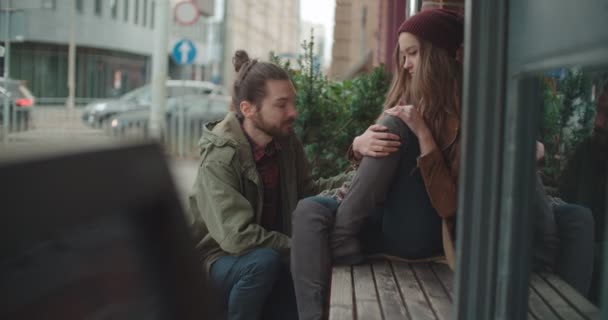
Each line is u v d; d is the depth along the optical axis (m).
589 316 1.92
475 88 1.33
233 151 2.65
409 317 2.04
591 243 2.10
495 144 1.35
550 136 2.40
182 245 0.45
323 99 4.17
